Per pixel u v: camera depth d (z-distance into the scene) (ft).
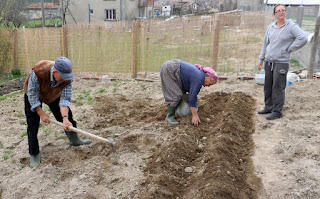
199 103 19.42
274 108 16.72
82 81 27.50
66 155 13.55
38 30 30.40
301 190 10.18
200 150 13.60
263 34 25.36
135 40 27.35
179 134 14.69
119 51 28.09
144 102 21.29
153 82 26.58
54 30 29.63
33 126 12.53
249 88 22.93
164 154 12.66
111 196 10.64
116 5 86.84
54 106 13.30
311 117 16.47
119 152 13.75
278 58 15.67
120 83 26.48
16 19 51.80
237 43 26.12
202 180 10.96
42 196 10.70
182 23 26.61
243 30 25.71
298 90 21.58
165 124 16.75
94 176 11.85
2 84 28.40
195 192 10.44
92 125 16.81
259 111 17.81
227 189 10.05
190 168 12.04
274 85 16.26
